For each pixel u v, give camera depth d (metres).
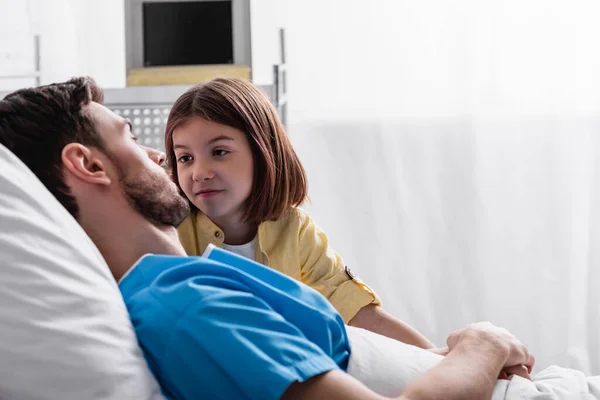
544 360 2.51
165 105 1.98
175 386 0.79
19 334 0.74
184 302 0.78
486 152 2.55
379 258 2.60
